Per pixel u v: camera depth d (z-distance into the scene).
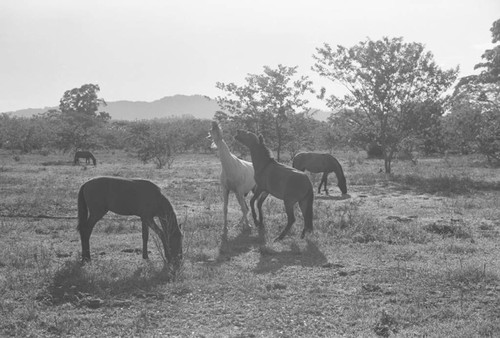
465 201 17.67
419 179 25.25
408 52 29.58
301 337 6.27
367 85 30.55
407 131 31.00
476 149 37.91
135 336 6.29
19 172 32.81
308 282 8.43
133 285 8.11
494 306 7.26
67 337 6.22
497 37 46.38
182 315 6.98
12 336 6.25
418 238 11.70
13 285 7.93
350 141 32.69
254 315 6.98
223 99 34.69
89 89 130.88
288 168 11.94
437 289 8.05
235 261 9.83
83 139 63.88
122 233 12.48
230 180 12.80
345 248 10.85
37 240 11.59
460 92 46.59
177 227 9.38
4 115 90.31
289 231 12.34
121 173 31.36
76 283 8.06
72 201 17.70
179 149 70.00
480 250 10.77
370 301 7.49
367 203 17.86
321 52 30.41
